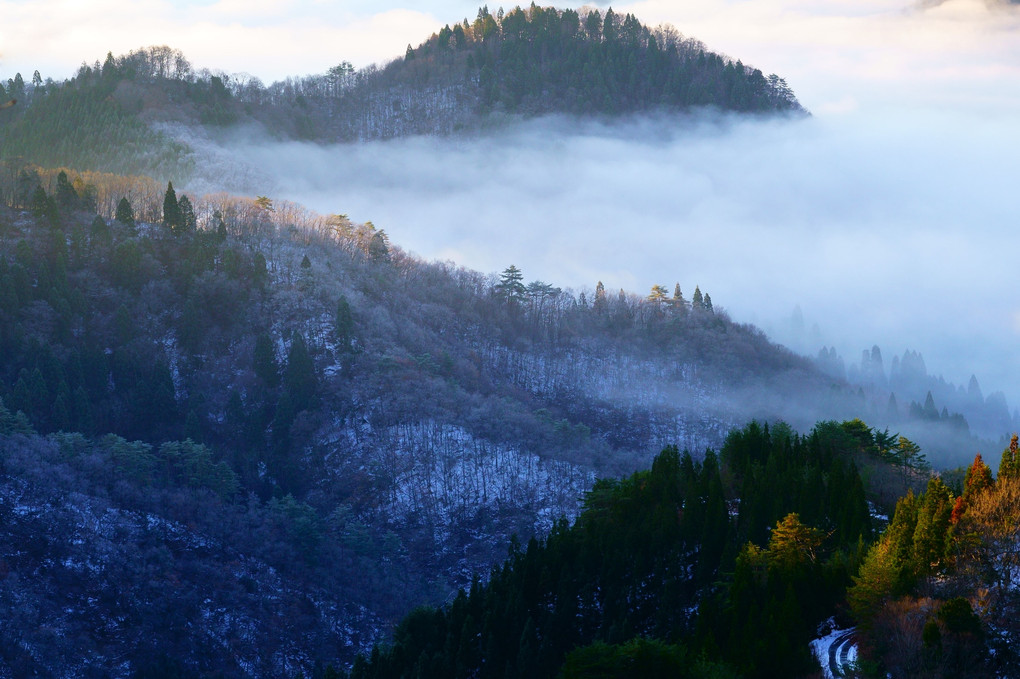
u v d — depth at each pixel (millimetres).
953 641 104062
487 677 140000
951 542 114312
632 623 138375
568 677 109375
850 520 136500
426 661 143500
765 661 110625
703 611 120938
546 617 141875
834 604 120062
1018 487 117188
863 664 104812
